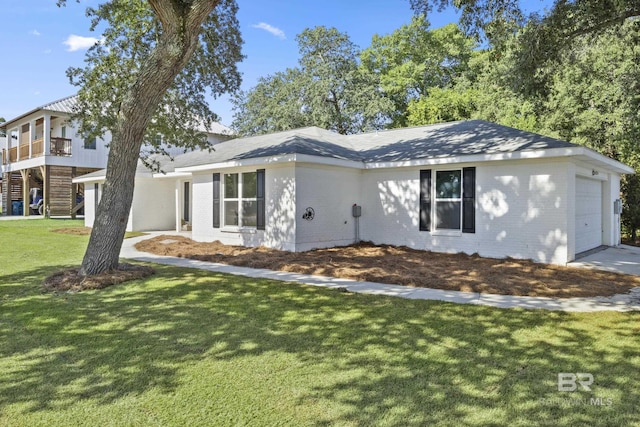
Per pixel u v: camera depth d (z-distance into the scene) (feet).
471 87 93.71
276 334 14.56
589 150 28.55
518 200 31.63
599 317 16.60
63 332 14.78
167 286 22.18
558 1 25.82
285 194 36.63
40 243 41.68
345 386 10.60
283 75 107.14
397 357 12.48
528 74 29.58
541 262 30.40
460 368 11.69
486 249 33.24
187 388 10.48
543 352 12.87
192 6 23.22
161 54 23.56
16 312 17.33
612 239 41.81
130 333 14.66
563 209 29.60
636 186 50.96
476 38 30.09
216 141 90.07
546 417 9.16
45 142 74.33
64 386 10.57
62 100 78.13
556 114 62.08
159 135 36.68
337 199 39.42
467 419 9.06
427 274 25.61
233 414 9.25
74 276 23.35
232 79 36.40
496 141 34.58
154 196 59.47
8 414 9.23
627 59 45.78
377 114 96.27
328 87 93.56
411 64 99.76
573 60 30.94
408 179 38.09
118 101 33.12
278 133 49.26
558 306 18.47
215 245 41.22
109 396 10.05
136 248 40.57
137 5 30.78
